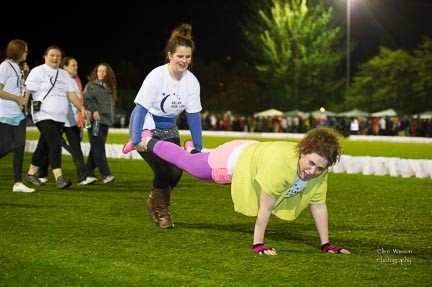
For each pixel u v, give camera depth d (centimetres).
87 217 693
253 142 557
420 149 2433
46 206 770
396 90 5103
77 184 1011
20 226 631
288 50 5125
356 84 5281
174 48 613
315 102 5269
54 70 935
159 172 625
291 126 4462
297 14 5100
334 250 530
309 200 534
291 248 546
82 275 448
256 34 5341
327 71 5209
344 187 1048
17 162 895
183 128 4566
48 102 930
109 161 1540
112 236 587
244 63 6088
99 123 1027
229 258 504
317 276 452
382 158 1295
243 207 541
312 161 491
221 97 5922
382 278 449
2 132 869
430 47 5034
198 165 575
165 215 635
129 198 860
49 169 1299
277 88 5428
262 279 442
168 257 505
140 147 620
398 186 1066
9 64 859
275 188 508
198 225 655
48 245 543
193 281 436
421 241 583
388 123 4131
